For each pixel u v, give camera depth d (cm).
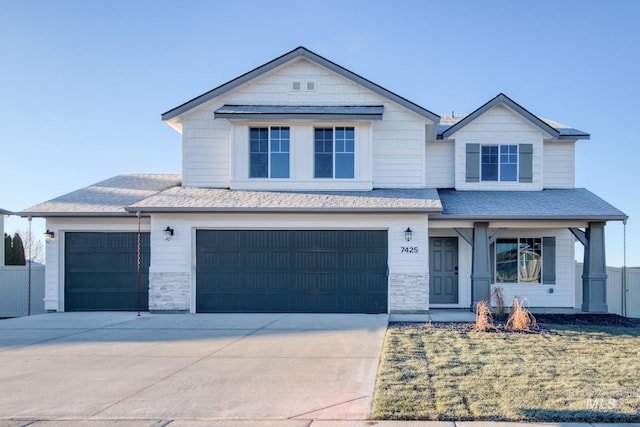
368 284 1322
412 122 1480
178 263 1333
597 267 1332
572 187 1598
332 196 1386
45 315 1322
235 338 975
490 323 1091
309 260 1333
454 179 1597
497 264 1522
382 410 532
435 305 1506
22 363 780
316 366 743
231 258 1342
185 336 1002
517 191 1559
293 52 1487
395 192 1425
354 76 1482
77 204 1450
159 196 1391
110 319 1238
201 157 1495
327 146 1457
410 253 1314
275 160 1462
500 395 580
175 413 542
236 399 588
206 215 1333
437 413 521
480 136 1577
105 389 635
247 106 1491
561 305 1496
